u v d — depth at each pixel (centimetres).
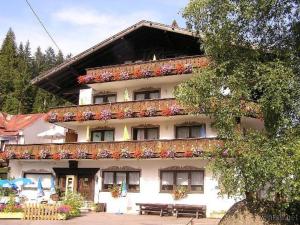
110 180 3412
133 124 3444
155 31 3431
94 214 2970
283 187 1572
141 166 3300
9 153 3712
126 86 3553
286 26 1781
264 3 1683
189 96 1791
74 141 3856
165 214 2995
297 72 1714
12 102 7319
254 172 1631
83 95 3706
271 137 1692
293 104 1659
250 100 1761
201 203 3042
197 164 3109
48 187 3675
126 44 3600
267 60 1788
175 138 3259
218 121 1802
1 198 3011
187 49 3462
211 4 1780
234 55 1789
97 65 3784
